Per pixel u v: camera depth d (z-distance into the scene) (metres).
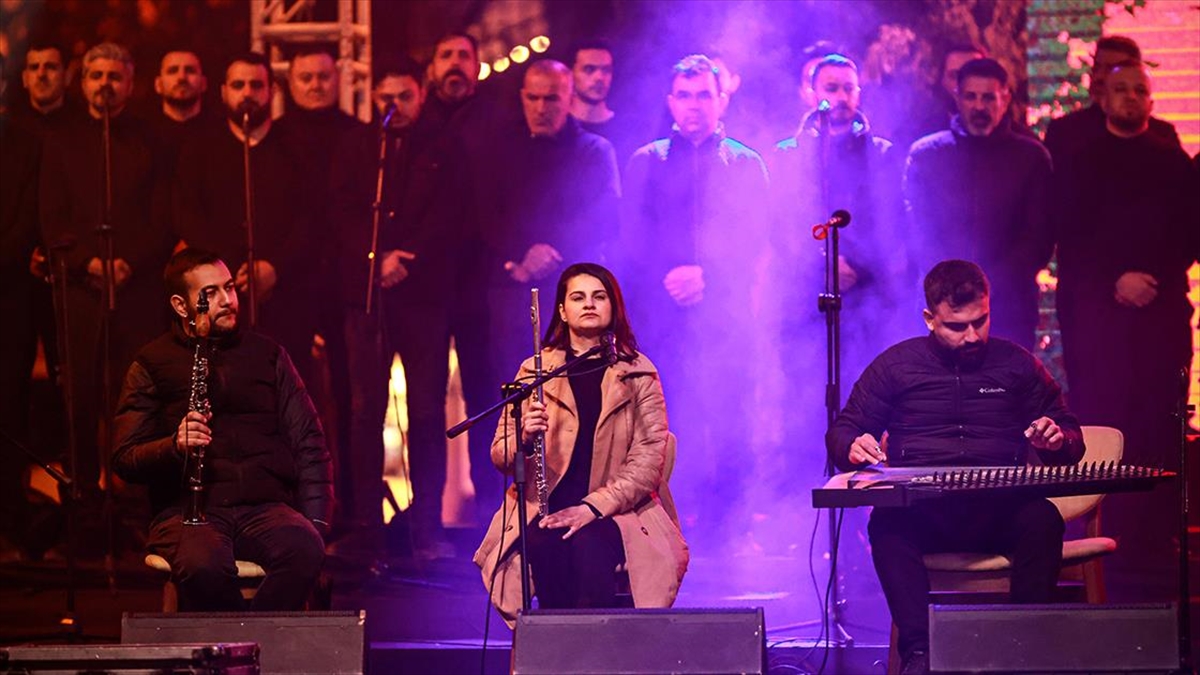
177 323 11.53
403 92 16.80
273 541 10.97
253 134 17.20
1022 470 10.43
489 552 10.98
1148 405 16.56
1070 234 16.66
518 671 9.19
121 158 17.41
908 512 10.69
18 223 17.50
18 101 18.17
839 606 12.55
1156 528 16.45
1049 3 17.97
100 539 17.03
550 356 11.25
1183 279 16.64
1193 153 17.80
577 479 11.11
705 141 16.42
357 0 18.92
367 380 16.73
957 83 16.52
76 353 17.30
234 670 8.69
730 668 9.15
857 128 16.12
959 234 16.06
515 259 16.48
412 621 13.37
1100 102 16.75
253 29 18.89
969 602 10.99
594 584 10.45
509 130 16.80
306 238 17.06
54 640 12.62
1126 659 9.12
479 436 16.92
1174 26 17.83
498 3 18.91
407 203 16.72
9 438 12.93
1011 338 16.05
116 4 19.03
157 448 11.02
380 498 16.75
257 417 11.48
